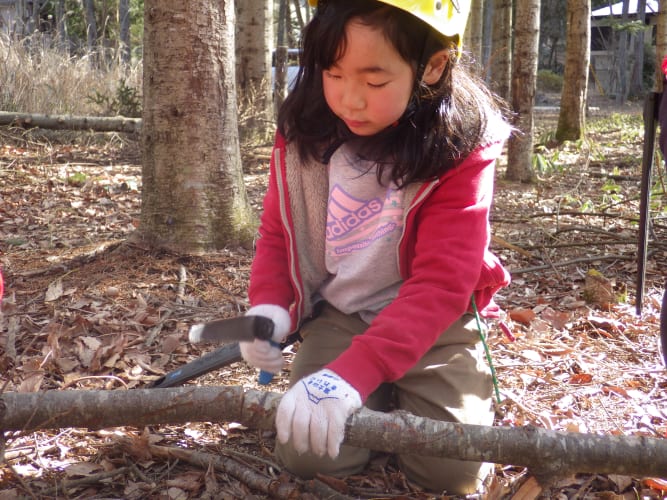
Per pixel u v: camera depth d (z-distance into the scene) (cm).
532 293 412
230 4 423
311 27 182
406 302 191
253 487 216
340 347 229
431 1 175
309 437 169
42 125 817
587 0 1120
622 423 260
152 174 426
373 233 217
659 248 485
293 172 218
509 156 806
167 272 402
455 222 199
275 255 229
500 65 998
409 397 224
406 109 192
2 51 977
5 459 228
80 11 2116
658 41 991
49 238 490
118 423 191
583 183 803
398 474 226
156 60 414
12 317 342
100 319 341
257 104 996
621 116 1703
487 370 234
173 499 211
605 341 341
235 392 185
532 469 182
